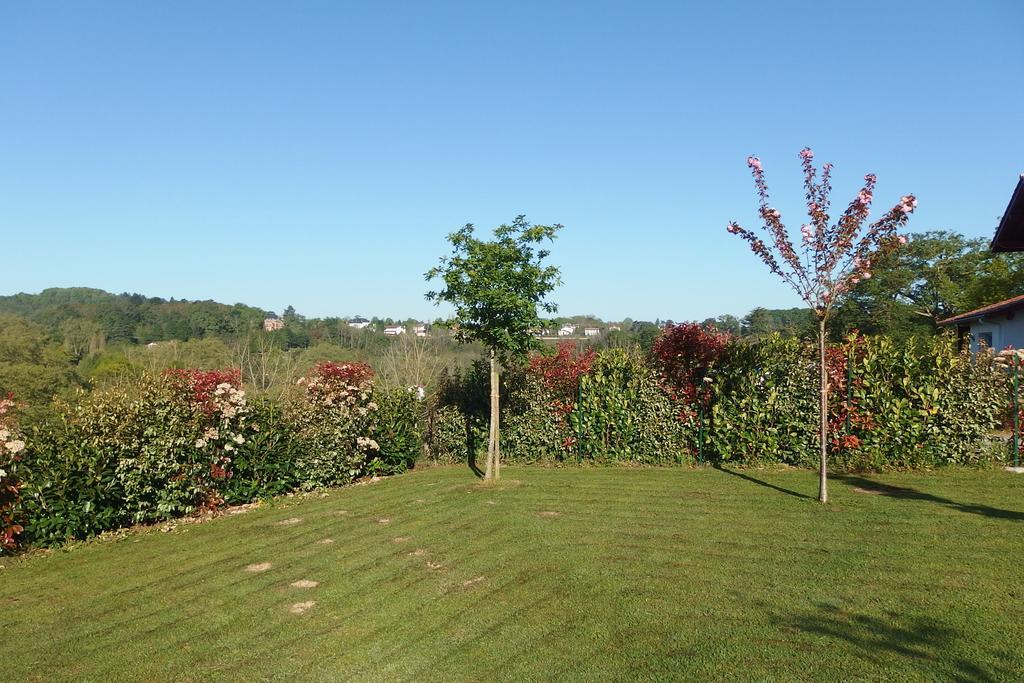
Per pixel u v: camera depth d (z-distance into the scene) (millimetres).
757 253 8234
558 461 12445
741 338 11734
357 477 11859
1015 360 9812
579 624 4781
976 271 38406
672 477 10297
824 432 8031
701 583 5461
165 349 32844
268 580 6090
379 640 4699
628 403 11906
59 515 7387
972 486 8500
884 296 39125
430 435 13750
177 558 6914
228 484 9438
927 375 10039
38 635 4980
